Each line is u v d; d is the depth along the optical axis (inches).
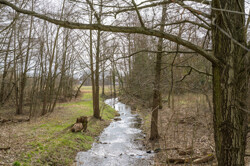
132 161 317.4
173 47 251.4
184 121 424.8
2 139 321.4
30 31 560.1
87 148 380.5
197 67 228.4
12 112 636.1
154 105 389.1
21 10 90.7
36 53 604.7
